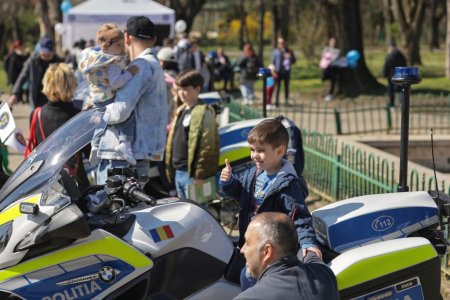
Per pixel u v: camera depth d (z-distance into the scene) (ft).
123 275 12.08
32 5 167.12
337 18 73.56
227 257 13.43
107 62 16.05
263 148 12.41
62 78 18.89
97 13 62.90
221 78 82.07
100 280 11.95
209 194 20.27
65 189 12.40
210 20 261.03
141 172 17.43
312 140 30.66
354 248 12.94
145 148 17.02
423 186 20.38
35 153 12.75
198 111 19.81
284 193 12.33
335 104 67.56
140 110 16.92
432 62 137.59
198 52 56.18
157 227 12.71
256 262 9.70
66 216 11.33
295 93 77.77
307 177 30.91
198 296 13.08
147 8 64.08
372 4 193.57
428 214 13.57
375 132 45.65
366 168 27.37
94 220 12.54
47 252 11.70
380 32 220.23
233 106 42.19
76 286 11.77
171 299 12.88
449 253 18.98
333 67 71.72
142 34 17.06
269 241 9.58
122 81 16.16
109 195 12.55
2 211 11.87
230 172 13.11
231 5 193.98
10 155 37.11
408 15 107.34
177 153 20.48
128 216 12.71
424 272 12.20
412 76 15.19
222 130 22.62
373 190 24.17
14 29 174.91
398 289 12.05
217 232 13.43
